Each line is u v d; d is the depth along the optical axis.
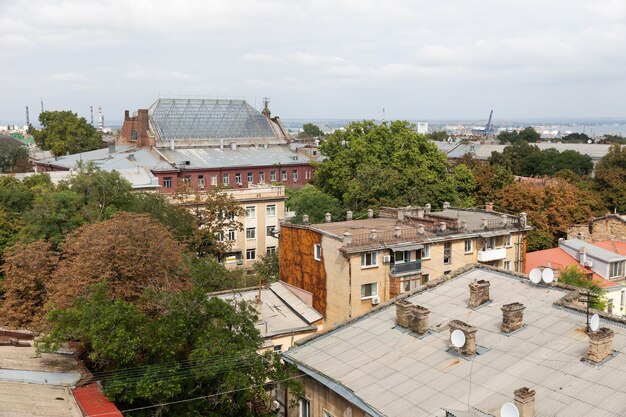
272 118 142.38
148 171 96.94
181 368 29.08
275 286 57.12
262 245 88.31
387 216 67.00
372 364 28.72
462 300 33.16
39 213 52.03
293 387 29.05
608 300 57.09
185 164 107.75
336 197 91.25
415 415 24.11
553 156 147.50
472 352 27.56
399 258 54.94
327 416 28.67
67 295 36.50
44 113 151.88
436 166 92.06
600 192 106.06
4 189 62.66
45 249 45.03
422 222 60.66
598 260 64.94
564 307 30.00
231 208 72.44
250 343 31.91
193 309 31.81
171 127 125.44
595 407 22.52
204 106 132.38
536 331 28.44
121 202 60.41
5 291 47.19
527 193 88.00
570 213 87.44
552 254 68.62
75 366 29.16
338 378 28.00
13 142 176.50
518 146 156.38
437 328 30.58
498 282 34.56
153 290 35.44
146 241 40.91
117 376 27.92
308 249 57.22
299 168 120.50
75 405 24.94
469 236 59.06
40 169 113.06
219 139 127.44
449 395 24.98
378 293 54.03
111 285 37.38
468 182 96.44
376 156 90.69
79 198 55.72
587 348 26.23
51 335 28.61
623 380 23.78
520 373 25.52
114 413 24.53
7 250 49.06
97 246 38.28
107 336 28.70
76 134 148.25
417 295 34.97
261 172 115.62
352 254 51.91
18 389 25.56
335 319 54.03
